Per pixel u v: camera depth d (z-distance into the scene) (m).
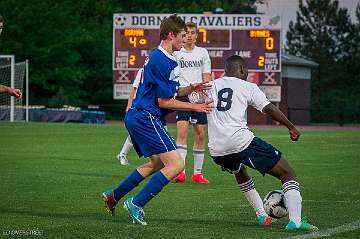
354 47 150.12
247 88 17.52
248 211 19.78
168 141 17.31
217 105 17.53
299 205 16.97
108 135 55.62
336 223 17.84
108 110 116.38
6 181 26.34
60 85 112.44
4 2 108.06
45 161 34.47
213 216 18.88
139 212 17.36
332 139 54.56
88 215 18.77
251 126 90.44
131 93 26.14
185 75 28.59
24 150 40.84
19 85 83.00
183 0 133.75
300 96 114.75
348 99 136.38
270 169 17.17
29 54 108.75
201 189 24.84
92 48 118.88
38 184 25.56
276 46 72.19
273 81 72.50
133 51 72.50
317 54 150.00
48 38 110.06
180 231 16.48
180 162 17.38
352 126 101.94
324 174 30.05
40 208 19.95
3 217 18.28
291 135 17.41
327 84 147.62
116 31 72.50
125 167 32.25
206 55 28.78
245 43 72.12
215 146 17.47
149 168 18.06
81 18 122.06
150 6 129.62
